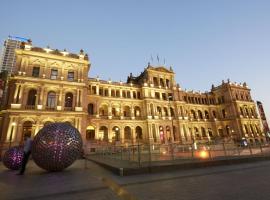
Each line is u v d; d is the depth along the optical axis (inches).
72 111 1306.6
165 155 756.0
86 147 1267.2
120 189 315.6
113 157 822.5
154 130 1940.2
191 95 2593.5
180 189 307.9
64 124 527.2
